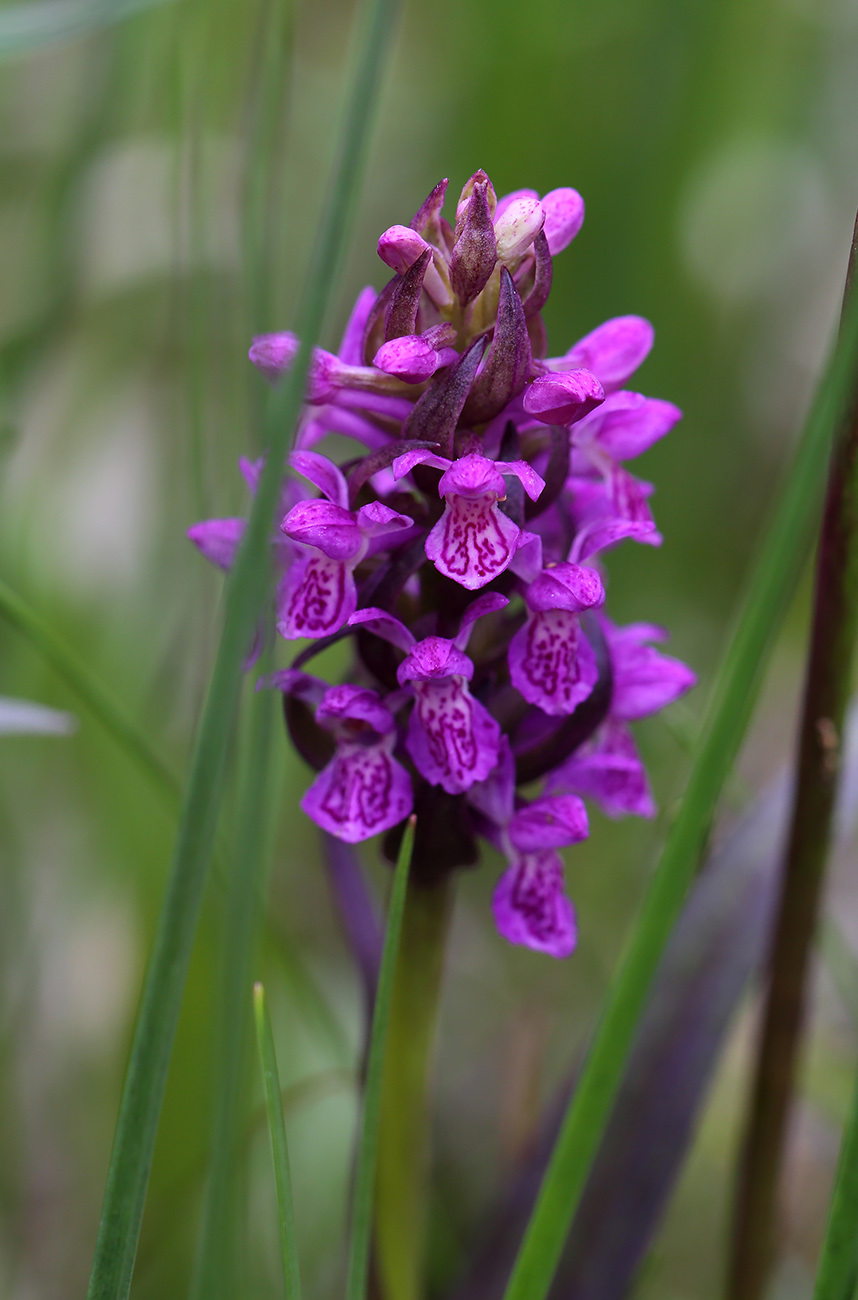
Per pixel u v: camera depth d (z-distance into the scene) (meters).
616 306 0.66
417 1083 0.41
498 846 0.40
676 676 0.41
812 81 0.73
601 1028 0.38
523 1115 0.45
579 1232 0.42
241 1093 0.40
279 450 0.36
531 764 0.40
